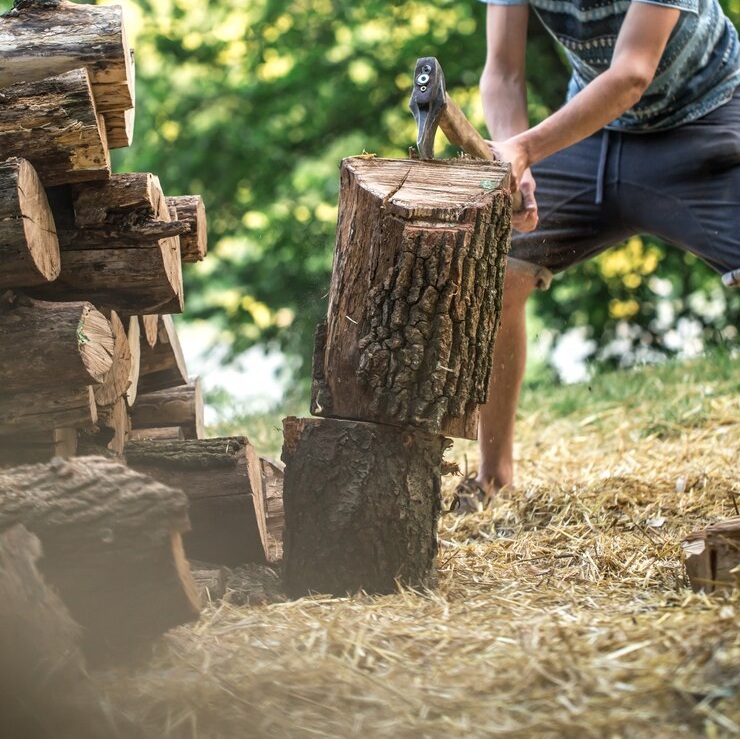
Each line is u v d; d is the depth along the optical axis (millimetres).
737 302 11648
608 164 4363
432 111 3127
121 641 2291
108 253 3168
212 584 2887
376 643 2371
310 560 2924
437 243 2807
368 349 2881
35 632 2078
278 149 12570
